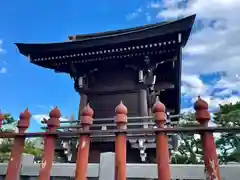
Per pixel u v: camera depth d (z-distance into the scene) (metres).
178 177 6.02
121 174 2.62
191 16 9.79
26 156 7.57
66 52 12.12
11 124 20.55
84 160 2.86
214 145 2.52
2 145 18.48
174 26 10.10
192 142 25.45
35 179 7.04
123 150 2.75
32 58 12.60
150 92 13.43
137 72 12.66
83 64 12.99
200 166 6.05
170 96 18.16
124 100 12.41
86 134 3.00
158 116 2.81
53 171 6.89
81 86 13.00
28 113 3.42
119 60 12.68
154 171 6.26
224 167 5.73
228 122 21.05
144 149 10.54
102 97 12.81
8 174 3.05
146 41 10.95
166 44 10.91
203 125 2.64
